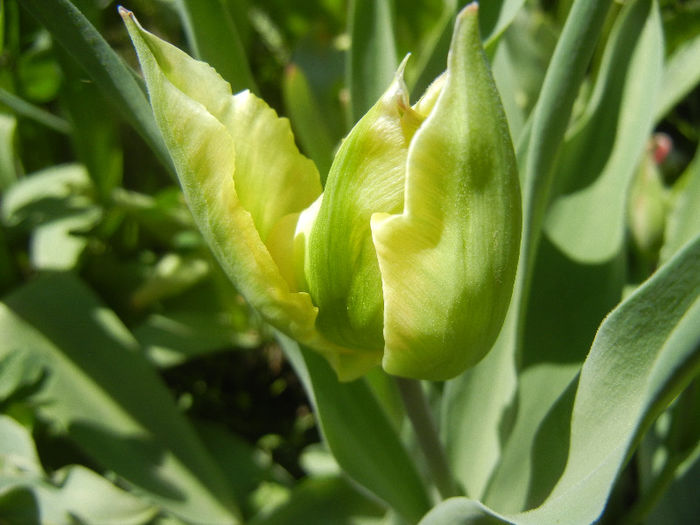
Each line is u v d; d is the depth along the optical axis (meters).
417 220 0.10
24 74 0.28
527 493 0.15
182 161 0.11
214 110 0.12
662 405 0.11
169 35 0.34
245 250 0.12
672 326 0.12
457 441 0.20
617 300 0.18
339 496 0.22
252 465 0.25
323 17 0.34
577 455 0.13
